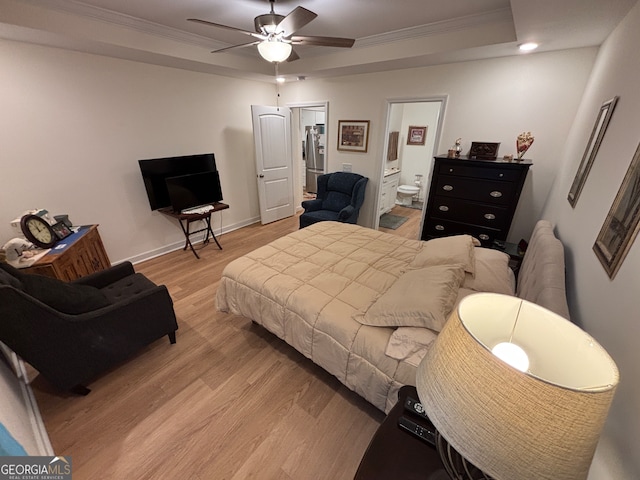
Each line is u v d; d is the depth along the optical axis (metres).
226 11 2.38
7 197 2.46
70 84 2.64
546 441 0.47
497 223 2.88
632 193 0.96
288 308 1.74
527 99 2.81
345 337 1.48
